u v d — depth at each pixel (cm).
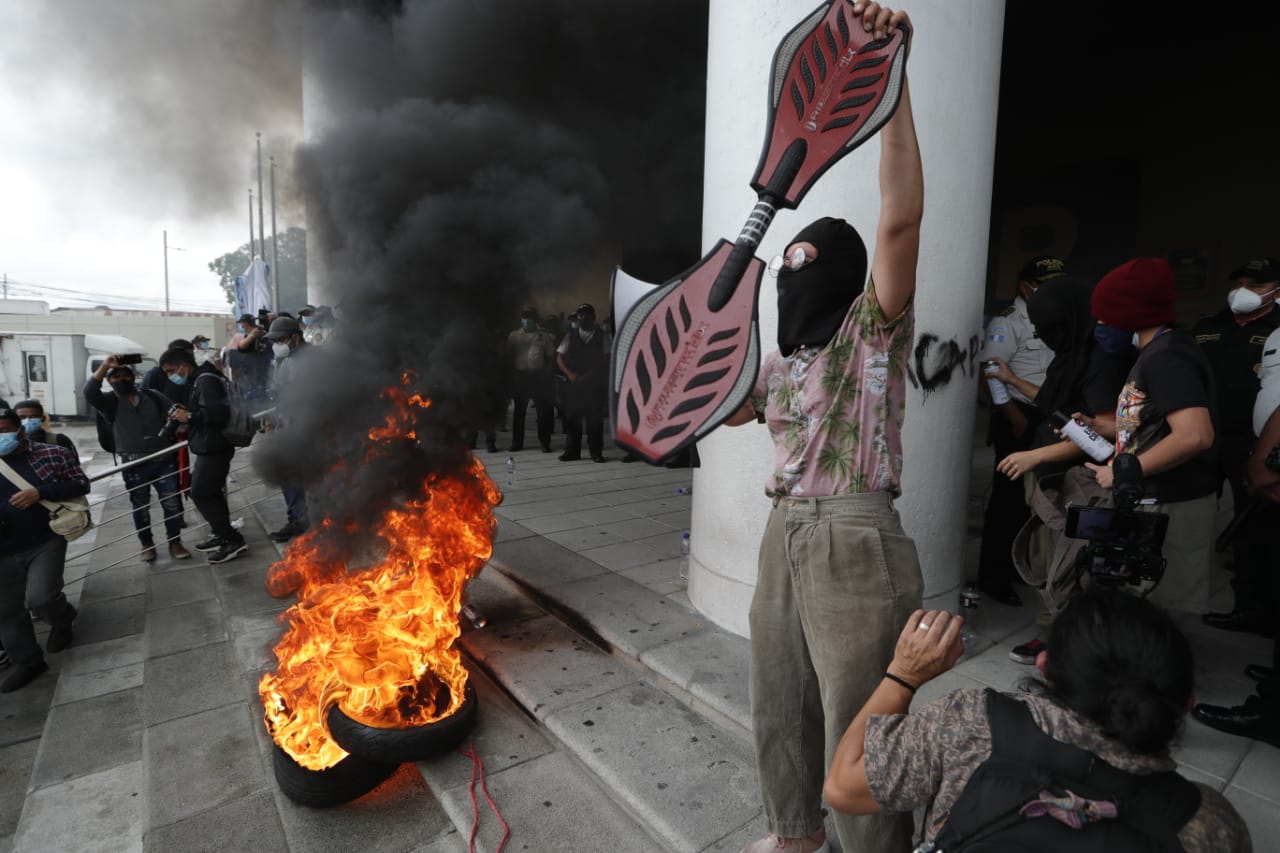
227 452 506
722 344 97
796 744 175
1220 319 329
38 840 249
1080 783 90
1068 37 772
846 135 101
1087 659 92
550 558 426
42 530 376
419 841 229
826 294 148
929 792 104
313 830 234
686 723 261
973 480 608
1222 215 682
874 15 101
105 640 404
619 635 314
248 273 1328
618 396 99
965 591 323
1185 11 687
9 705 349
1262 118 651
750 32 275
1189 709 91
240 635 385
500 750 259
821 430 147
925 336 276
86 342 1537
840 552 143
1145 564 170
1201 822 87
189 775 268
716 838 203
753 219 100
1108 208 765
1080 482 224
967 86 270
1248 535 240
